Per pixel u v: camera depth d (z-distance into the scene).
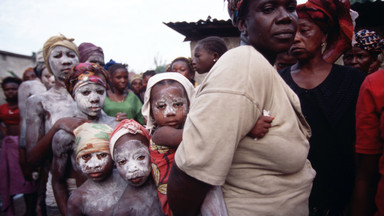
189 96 1.33
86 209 1.43
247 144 0.88
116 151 1.29
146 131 1.38
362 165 1.33
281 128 0.86
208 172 0.80
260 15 0.94
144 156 1.30
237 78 0.82
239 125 0.80
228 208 0.96
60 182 1.87
